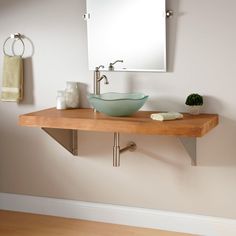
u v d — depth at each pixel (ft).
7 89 11.41
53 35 11.10
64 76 11.15
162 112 10.33
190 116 9.73
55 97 11.32
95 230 10.79
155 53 10.19
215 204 10.37
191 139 9.82
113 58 10.54
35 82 11.43
